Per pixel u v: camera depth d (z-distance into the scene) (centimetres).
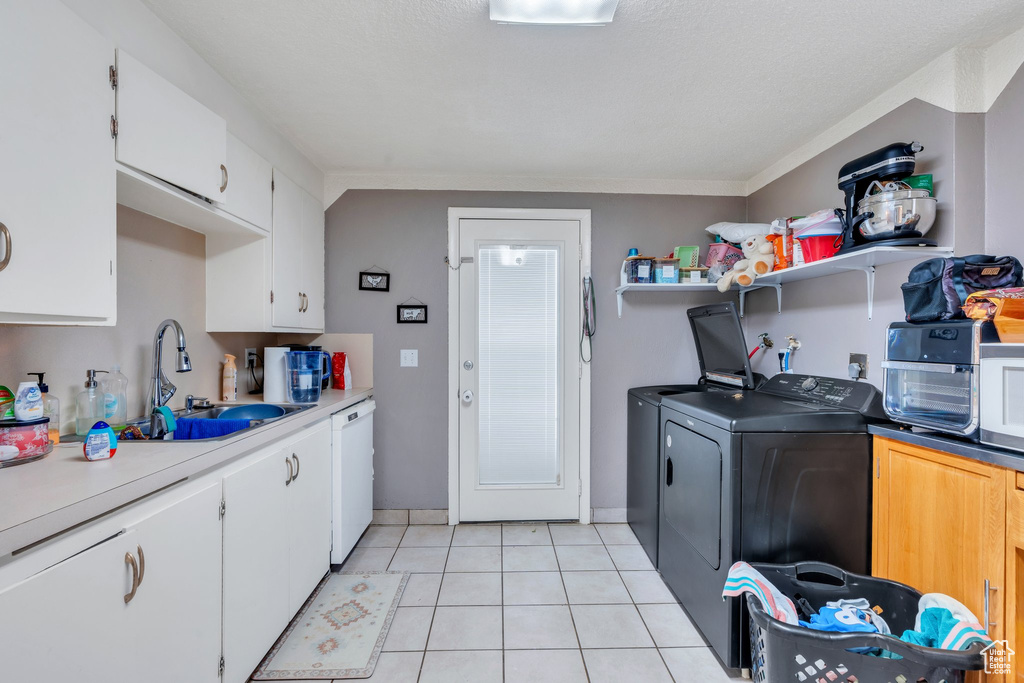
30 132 96
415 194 275
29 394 114
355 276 274
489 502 279
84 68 109
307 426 191
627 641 172
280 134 218
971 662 104
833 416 157
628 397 278
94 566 88
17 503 83
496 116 202
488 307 278
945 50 152
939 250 150
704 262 283
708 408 176
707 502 170
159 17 138
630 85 176
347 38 148
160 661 105
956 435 125
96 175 113
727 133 217
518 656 164
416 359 276
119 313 160
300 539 179
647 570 224
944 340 127
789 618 129
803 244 196
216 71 167
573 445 281
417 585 210
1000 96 147
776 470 155
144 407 171
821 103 189
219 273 205
